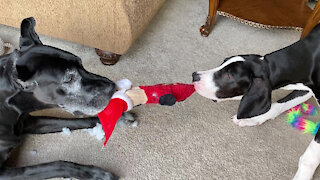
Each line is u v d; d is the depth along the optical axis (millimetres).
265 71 1512
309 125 1790
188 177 1570
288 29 2428
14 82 1315
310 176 1524
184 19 2455
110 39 1915
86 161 1605
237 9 2311
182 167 1604
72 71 1381
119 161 1610
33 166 1416
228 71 1516
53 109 1820
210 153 1666
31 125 1622
